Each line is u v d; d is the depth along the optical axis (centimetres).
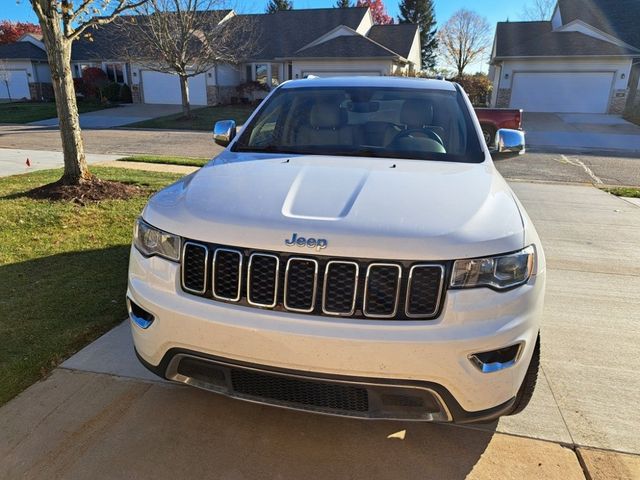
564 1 3044
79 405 269
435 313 199
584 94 2616
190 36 2309
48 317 363
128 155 1302
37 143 1544
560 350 339
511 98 2717
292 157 302
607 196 879
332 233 203
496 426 262
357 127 338
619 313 399
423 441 250
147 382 291
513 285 208
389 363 195
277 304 206
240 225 213
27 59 3416
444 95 366
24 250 502
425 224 209
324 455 239
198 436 249
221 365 213
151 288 228
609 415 272
